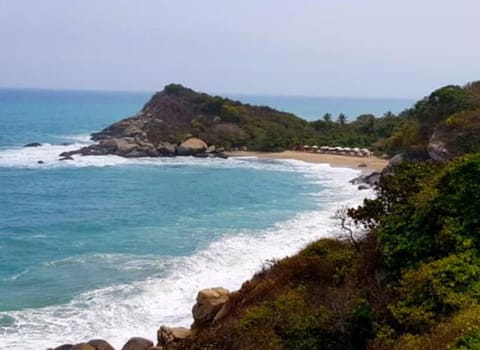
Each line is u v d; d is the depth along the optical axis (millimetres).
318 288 16719
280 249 31875
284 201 48125
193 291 25812
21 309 23953
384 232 15883
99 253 32188
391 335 12578
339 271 17062
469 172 15281
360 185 55406
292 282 17891
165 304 24453
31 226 39250
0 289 26312
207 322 19312
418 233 15266
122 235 36531
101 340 19594
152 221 40688
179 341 17750
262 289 18375
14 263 30406
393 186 18203
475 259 13531
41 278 27875
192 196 51031
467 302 12156
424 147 57156
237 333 14695
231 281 26797
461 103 59344
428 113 62188
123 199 49719
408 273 13805
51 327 22156
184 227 38500
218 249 32375
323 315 13891
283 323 14195
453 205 15031
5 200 49031
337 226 35625
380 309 13797
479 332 10344
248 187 55906
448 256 14008
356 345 13281
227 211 44000
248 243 33531
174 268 29047
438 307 12602
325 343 13312
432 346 10656
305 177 62469
